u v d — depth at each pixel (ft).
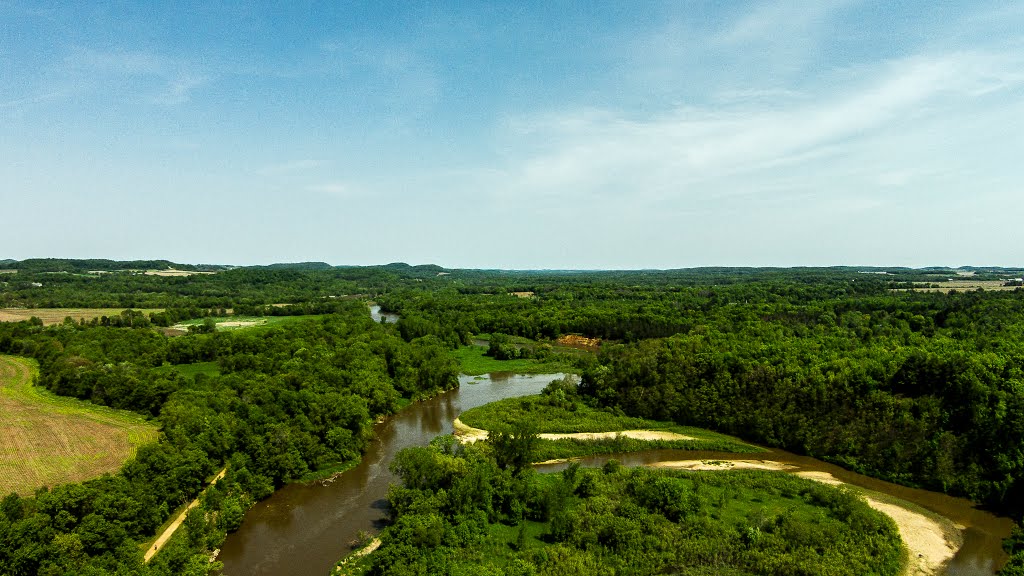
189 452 235.61
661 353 395.14
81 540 171.12
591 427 341.00
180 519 214.69
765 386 338.75
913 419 280.72
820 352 364.58
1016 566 186.91
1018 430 253.24
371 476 276.21
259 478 249.55
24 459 232.53
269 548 207.00
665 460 299.38
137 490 199.93
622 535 198.80
